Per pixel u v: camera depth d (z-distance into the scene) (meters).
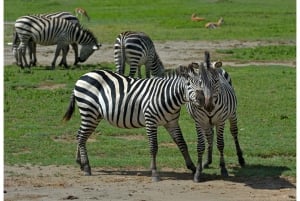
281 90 22.42
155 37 36.62
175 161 14.48
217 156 15.03
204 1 53.94
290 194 12.23
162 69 23.62
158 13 47.91
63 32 27.22
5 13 46.66
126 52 23.22
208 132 13.55
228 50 31.50
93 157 15.03
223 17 45.25
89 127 13.77
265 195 12.18
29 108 20.00
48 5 51.22
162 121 13.13
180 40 35.59
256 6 50.97
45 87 23.27
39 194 12.28
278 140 16.39
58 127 17.89
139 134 17.19
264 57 29.88
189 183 12.99
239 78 24.47
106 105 13.52
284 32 38.47
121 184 12.95
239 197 12.05
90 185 12.88
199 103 12.25
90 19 45.22
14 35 27.36
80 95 13.79
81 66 27.78
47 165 14.45
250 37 36.75
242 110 19.58
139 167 14.25
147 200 11.83
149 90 13.25
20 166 14.32
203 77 12.24
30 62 27.52
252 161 14.57
